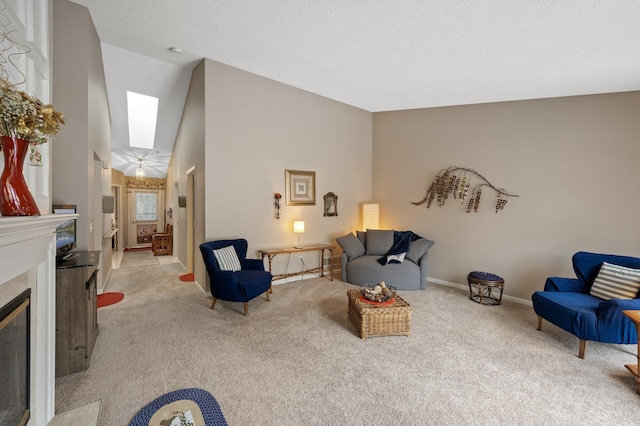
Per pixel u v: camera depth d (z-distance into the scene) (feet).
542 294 9.25
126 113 16.90
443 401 6.01
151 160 25.08
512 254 12.85
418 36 8.54
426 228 15.84
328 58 10.59
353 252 15.31
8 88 4.00
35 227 4.32
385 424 5.35
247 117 13.25
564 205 11.57
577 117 11.27
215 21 8.81
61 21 8.82
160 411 5.57
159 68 13.15
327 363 7.38
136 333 8.89
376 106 16.20
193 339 8.55
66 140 9.02
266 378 6.70
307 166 15.65
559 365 7.42
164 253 23.26
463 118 14.35
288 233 14.97
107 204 13.91
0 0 4.16
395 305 9.01
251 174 13.48
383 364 7.37
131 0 8.18
